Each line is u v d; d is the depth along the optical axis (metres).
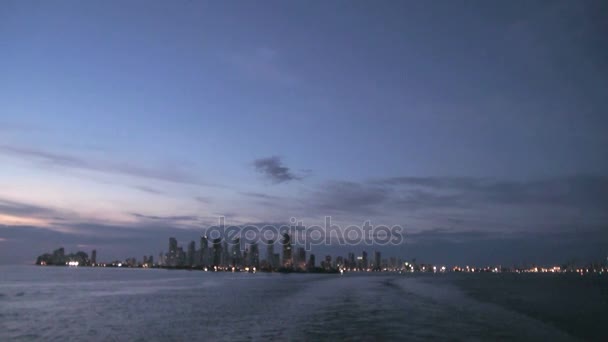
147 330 32.50
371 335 29.53
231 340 28.19
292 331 31.45
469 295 68.50
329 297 64.31
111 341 28.33
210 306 51.12
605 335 29.48
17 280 132.50
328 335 29.67
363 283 116.12
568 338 28.36
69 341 28.39
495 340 27.69
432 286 99.56
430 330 31.42
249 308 48.28
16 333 31.50
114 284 109.38
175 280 141.12
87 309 47.72
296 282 124.94
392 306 49.69
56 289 86.06
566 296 66.00
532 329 31.81
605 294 70.62
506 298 61.94
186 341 28.03
